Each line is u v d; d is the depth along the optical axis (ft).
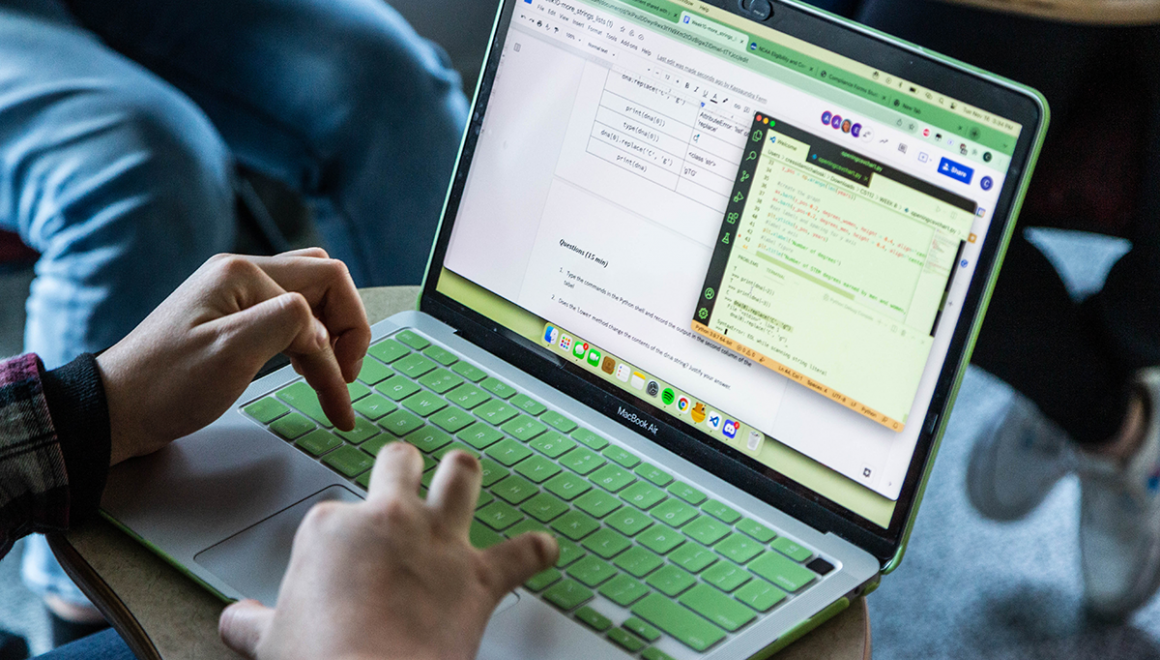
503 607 1.81
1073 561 5.30
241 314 2.02
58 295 3.65
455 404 2.39
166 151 3.74
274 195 5.79
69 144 3.61
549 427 2.34
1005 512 5.41
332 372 2.17
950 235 1.97
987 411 6.22
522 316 2.52
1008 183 1.92
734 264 2.22
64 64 3.78
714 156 2.24
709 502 2.15
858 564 2.01
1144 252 3.97
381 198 4.72
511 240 2.54
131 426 1.99
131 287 3.65
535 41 2.49
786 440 2.15
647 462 2.26
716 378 2.24
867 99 2.06
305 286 2.27
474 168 2.59
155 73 4.50
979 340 4.37
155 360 2.00
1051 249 6.83
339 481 2.09
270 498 2.02
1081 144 3.85
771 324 2.17
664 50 2.31
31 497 1.87
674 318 2.30
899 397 2.02
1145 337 4.06
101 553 1.91
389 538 1.46
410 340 2.59
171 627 1.75
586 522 2.05
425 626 1.39
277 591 1.80
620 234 2.37
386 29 4.56
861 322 2.06
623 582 1.90
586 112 2.41
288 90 4.50
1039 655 4.72
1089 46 3.53
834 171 2.10
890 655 4.67
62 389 1.92
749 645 1.78
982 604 5.00
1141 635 4.87
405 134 4.62
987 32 3.61
